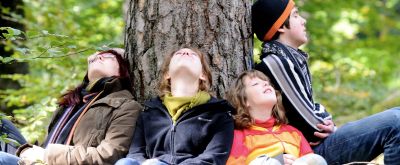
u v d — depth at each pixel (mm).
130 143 4930
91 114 5055
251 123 4949
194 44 5176
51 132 5215
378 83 11406
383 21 15383
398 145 4797
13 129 5578
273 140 4879
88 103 5148
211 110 4828
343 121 9609
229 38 5238
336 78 10188
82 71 7723
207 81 4957
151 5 5238
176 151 4695
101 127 4984
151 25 5238
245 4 5371
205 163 4512
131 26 5367
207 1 5195
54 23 9461
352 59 12617
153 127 4836
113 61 5297
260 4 5445
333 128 5168
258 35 5551
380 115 4906
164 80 4961
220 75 5195
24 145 4980
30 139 6402
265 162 4395
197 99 4797
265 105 4953
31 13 9555
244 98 4988
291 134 4980
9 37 4984
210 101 4828
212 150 4637
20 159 4789
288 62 5184
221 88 5191
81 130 5016
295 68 5215
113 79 5207
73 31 8758
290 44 5457
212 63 5184
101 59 5285
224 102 4844
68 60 7707
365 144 4906
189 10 5188
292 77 5164
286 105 5176
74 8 10398
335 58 11102
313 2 12445
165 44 5199
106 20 11320
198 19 5184
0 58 4965
